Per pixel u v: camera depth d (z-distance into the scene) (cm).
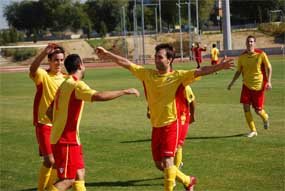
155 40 11100
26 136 1930
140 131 1906
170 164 988
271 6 13750
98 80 4719
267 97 2794
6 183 1242
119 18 14475
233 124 1981
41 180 1085
